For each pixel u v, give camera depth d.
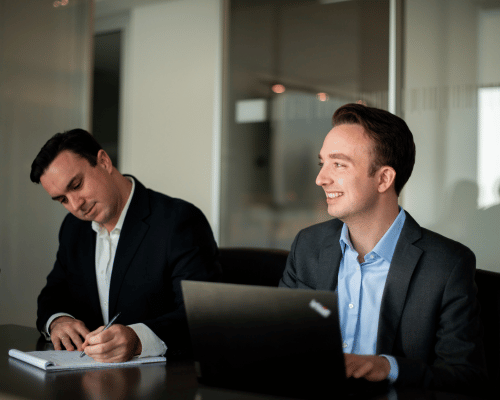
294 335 1.03
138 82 4.39
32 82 3.63
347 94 3.45
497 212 2.92
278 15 3.76
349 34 3.44
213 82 4.05
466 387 1.24
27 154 3.60
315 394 1.02
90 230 2.03
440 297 1.40
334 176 1.46
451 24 3.08
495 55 2.95
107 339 1.40
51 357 1.44
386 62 3.29
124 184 1.95
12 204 3.51
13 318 3.48
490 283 1.48
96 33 4.51
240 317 1.08
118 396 1.10
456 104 3.06
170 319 1.61
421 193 3.16
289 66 3.71
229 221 3.97
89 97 3.92
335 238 1.64
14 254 3.50
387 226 1.51
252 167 3.87
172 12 4.25
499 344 1.42
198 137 4.12
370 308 1.51
